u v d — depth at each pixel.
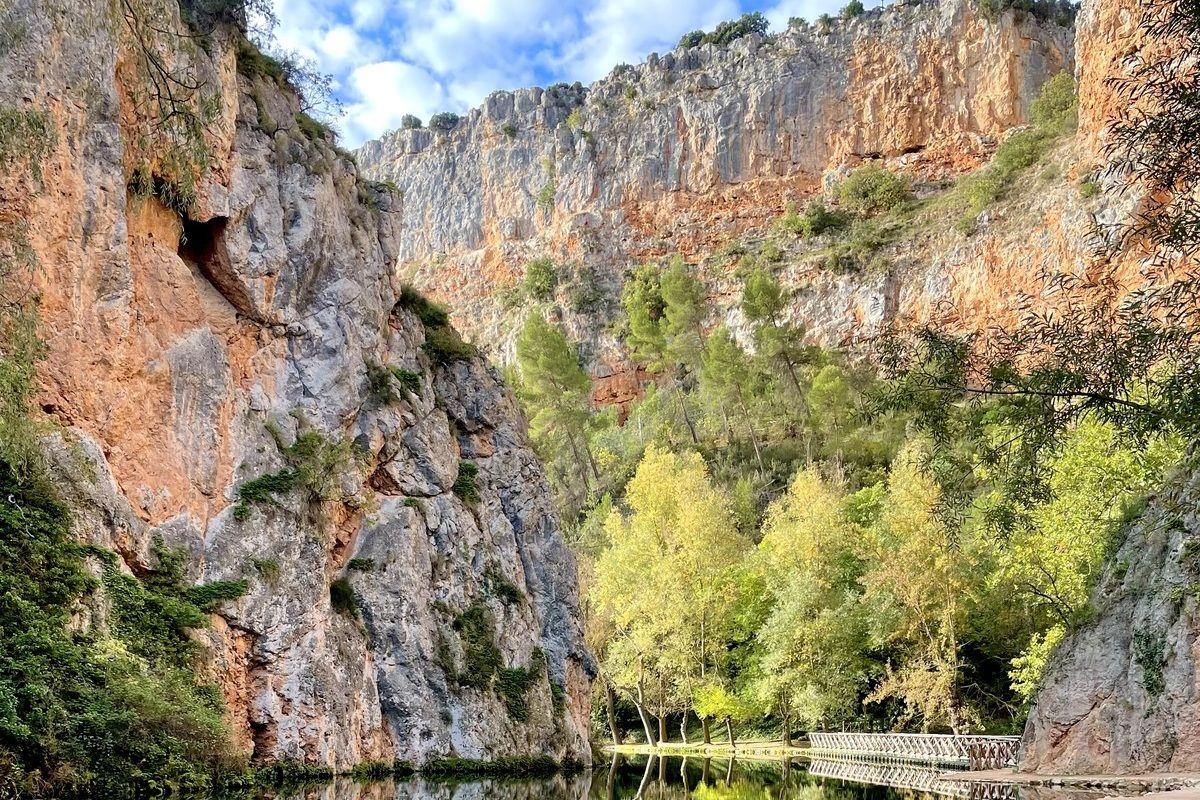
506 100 144.62
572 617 37.16
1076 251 72.88
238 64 30.53
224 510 25.56
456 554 32.56
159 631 21.66
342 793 21.55
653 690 50.75
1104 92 69.31
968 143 111.44
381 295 34.31
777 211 119.06
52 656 17.95
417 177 147.88
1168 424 13.83
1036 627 42.16
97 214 23.05
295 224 30.33
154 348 24.84
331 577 28.69
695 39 146.25
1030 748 26.06
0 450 18.73
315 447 28.73
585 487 79.69
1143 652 22.64
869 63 119.50
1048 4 115.50
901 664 43.25
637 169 126.75
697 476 53.44
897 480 40.88
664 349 94.62
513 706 31.92
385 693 28.62
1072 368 13.92
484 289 133.50
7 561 18.64
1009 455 14.91
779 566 46.78
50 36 22.14
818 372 81.94
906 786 26.59
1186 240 14.04
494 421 37.62
